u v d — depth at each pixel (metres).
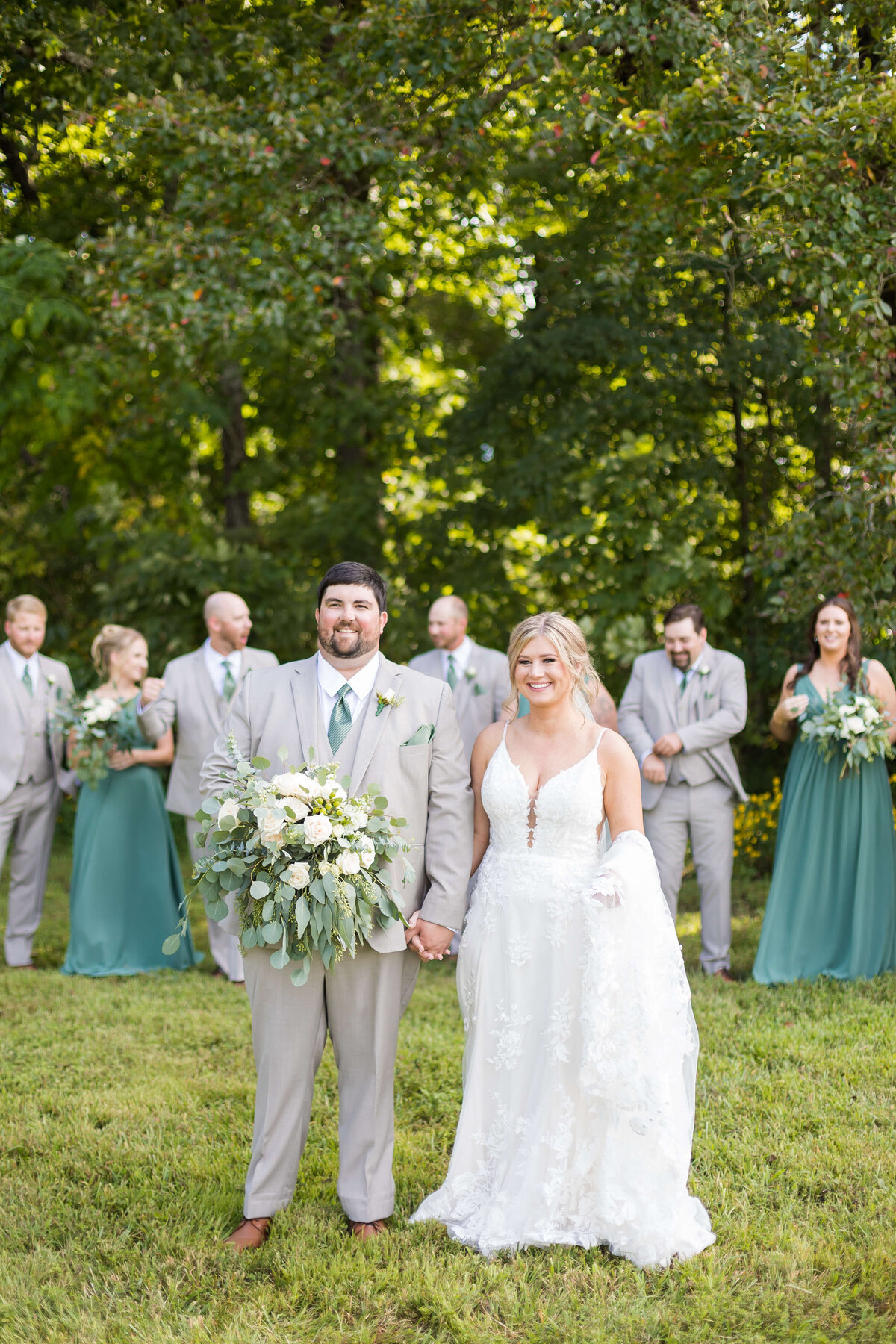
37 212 10.27
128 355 9.30
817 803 5.59
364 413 11.26
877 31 5.91
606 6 5.91
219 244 7.48
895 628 5.82
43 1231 3.26
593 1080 3.07
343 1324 2.74
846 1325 2.68
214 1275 2.96
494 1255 3.04
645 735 5.98
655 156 6.06
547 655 3.33
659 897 3.23
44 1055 4.77
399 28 6.39
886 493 5.62
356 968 3.11
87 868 6.36
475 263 11.45
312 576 11.31
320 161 6.83
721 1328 2.70
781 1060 4.40
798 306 7.95
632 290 8.51
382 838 2.99
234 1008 5.51
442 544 11.02
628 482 8.91
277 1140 3.15
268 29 7.89
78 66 8.45
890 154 5.58
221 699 6.19
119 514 10.79
